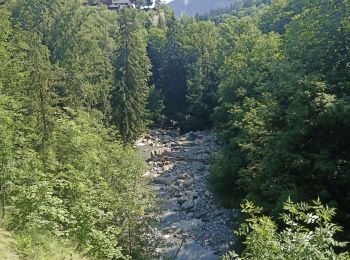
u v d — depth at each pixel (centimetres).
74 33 6084
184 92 7300
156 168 4638
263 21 8212
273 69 3116
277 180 2359
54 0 6856
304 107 2228
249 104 3716
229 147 3788
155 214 2441
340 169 2153
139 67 6031
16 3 6894
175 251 2847
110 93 5191
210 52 7531
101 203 1761
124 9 9762
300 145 2375
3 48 3192
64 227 1516
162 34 8675
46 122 3002
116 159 2323
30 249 1220
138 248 2077
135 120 4984
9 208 1485
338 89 2333
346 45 2595
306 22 3053
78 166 2064
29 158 1759
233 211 3397
